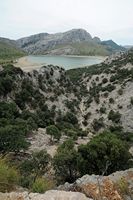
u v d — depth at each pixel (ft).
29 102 303.07
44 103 319.88
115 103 357.41
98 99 380.99
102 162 99.71
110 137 122.72
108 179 34.58
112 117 316.81
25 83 323.16
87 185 33.30
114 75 487.61
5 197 27.89
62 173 110.32
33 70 364.17
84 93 432.25
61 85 391.65
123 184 32.71
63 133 242.17
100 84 474.08
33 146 178.50
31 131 210.79
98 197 30.96
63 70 429.79
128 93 369.91
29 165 105.60
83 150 110.63
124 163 105.09
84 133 246.27
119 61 623.77
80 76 584.40
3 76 307.58
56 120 301.63
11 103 269.23
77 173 110.22
